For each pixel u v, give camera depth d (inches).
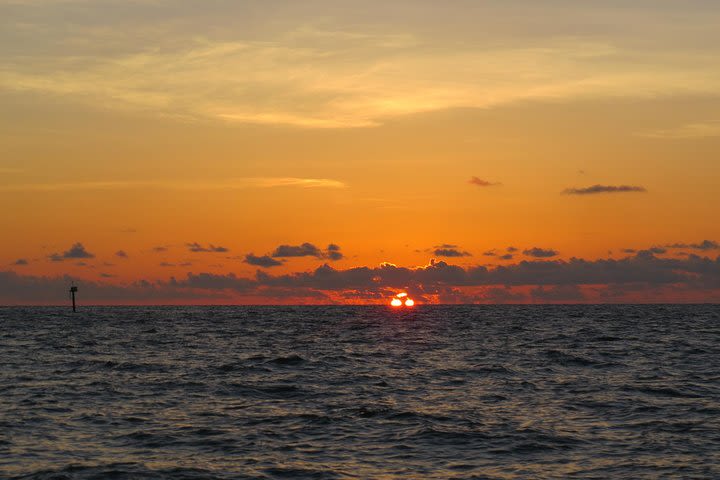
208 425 1172.5
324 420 1208.2
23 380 1737.2
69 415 1257.4
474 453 998.4
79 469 912.3
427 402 1389.0
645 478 877.8
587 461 954.7
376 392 1520.7
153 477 882.1
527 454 991.0
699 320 6136.8
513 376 1791.3
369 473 906.7
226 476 889.5
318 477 890.1
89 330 4527.6
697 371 1894.7
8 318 7362.2
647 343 3014.3
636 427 1146.7
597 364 2081.7
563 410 1298.0
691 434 1095.6
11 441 1061.8
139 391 1536.7
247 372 1886.1
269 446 1035.3
